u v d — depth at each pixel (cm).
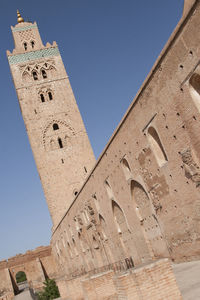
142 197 2344
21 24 6731
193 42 1457
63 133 5900
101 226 3394
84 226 3922
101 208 3219
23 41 6556
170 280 954
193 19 1427
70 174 5656
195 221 1731
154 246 2327
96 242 3666
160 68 1730
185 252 1895
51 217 5475
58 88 6209
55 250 6619
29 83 6131
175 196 1873
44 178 5597
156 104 1844
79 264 4722
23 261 7119
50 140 5819
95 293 1331
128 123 2228
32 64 6281
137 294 941
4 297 4862
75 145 5850
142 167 2192
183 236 1884
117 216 2925
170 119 1744
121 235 2922
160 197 2050
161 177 1980
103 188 3016
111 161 2684
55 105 6059
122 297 976
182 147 1695
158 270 959
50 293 4059
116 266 3039
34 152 5722
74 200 4066
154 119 1897
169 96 1709
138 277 944
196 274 1407
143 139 2083
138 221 2450
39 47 6538
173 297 938
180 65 1573
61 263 6284
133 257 2764
